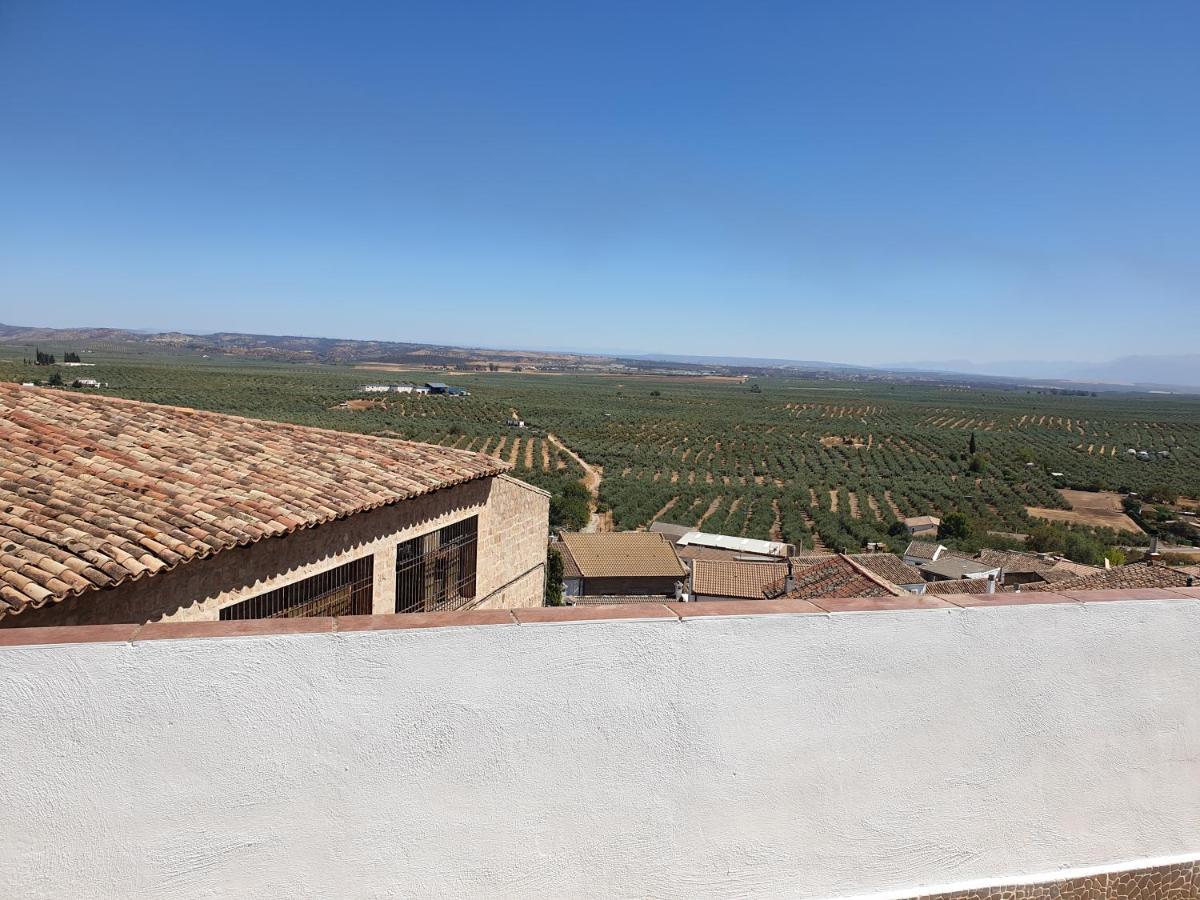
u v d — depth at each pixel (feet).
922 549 131.34
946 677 9.09
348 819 7.51
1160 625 9.78
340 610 28.40
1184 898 9.93
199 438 30.42
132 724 6.91
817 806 8.79
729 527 160.66
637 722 8.20
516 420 329.93
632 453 262.47
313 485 28.02
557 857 8.10
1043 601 9.48
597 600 103.91
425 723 7.64
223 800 7.19
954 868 9.26
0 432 25.85
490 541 38.86
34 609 17.71
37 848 6.79
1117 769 9.71
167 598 21.26
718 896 8.58
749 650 8.46
